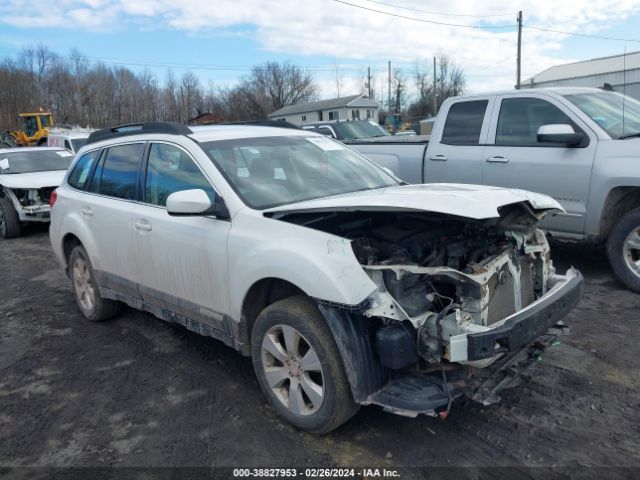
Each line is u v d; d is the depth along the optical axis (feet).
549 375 12.63
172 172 13.61
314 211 10.44
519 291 10.85
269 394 11.34
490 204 9.84
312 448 10.42
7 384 14.05
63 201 17.99
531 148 19.51
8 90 229.86
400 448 10.27
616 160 17.29
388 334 9.36
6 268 27.25
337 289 9.36
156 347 15.84
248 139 13.94
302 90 262.88
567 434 10.41
